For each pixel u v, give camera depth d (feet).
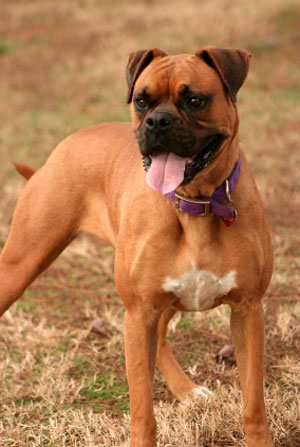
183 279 10.50
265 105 33.53
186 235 10.37
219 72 9.80
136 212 10.68
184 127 9.37
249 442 10.23
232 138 10.21
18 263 13.01
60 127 32.60
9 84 40.91
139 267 10.51
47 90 39.29
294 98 34.60
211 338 14.97
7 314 16.25
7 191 24.64
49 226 13.04
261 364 10.53
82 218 13.35
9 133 32.27
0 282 12.90
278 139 28.50
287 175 24.99
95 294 17.75
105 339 15.29
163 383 13.52
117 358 14.39
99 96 37.47
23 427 11.91
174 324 15.34
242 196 10.43
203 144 9.70
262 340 10.63
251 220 10.43
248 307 10.65
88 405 12.65
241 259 10.34
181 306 11.12
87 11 53.62
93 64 42.39
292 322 15.01
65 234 13.23
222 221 10.21
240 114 32.35
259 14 47.11
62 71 41.93
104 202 12.98
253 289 10.52
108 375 13.73
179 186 9.79
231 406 11.62
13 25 52.80
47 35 49.80
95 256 20.01
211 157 9.77
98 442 11.32
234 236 10.28
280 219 21.36
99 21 51.01
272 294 16.67
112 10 53.26
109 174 12.76
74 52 45.19
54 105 36.86
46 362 14.01
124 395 12.93
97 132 13.62
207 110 9.61
